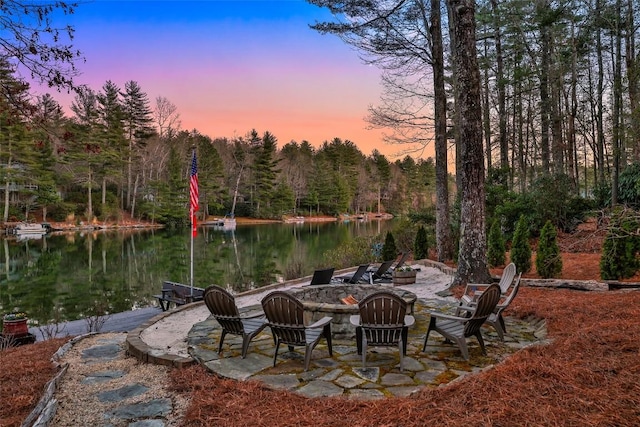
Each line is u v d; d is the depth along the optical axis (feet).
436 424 8.14
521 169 76.02
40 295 41.75
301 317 12.67
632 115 39.63
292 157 232.73
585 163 87.35
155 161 157.28
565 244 37.40
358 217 223.30
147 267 59.16
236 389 10.92
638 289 20.51
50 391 11.16
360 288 21.89
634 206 39.83
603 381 9.35
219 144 209.05
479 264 25.91
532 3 53.26
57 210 124.36
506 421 7.93
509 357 11.69
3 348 19.47
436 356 13.85
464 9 25.40
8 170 104.32
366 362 13.32
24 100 15.42
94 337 18.03
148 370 13.17
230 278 50.37
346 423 8.71
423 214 54.60
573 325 15.11
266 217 186.29
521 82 64.90
